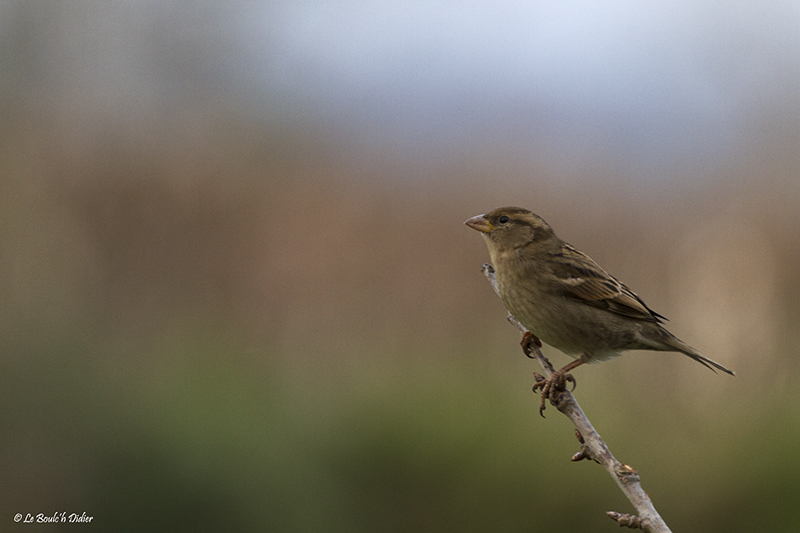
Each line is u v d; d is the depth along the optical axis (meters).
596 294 8.12
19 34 17.83
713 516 10.68
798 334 13.51
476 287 14.89
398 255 15.73
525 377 12.22
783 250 15.05
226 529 9.59
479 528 10.25
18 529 9.42
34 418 10.04
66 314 12.43
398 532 10.20
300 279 15.10
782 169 18.84
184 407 10.23
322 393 11.34
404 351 13.19
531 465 10.39
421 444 10.48
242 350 12.60
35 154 15.98
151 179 16.47
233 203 16.58
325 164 18.92
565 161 19.88
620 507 10.27
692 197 18.39
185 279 14.84
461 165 19.11
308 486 10.00
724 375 12.46
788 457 10.77
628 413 11.56
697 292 14.59
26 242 14.00
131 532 9.55
